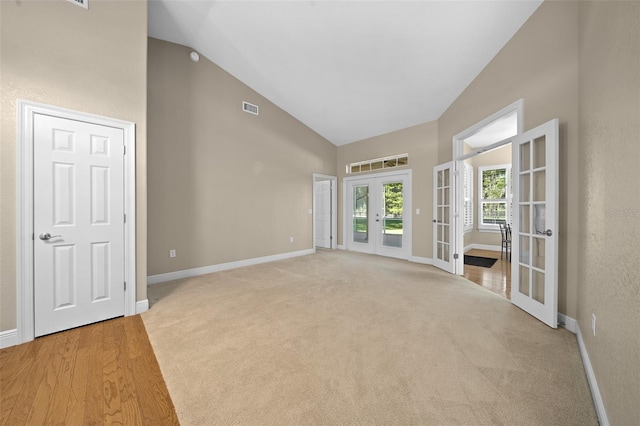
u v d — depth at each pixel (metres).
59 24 2.17
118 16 2.48
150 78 3.57
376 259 5.27
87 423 1.28
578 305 2.07
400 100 4.37
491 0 2.48
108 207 2.44
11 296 1.99
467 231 6.46
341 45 3.38
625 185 1.08
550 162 2.25
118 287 2.50
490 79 3.20
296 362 1.77
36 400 1.42
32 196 2.07
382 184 5.74
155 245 3.62
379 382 1.56
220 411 1.35
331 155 6.48
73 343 2.02
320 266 4.64
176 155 3.81
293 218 5.54
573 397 1.43
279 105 5.21
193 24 3.42
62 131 2.20
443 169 4.38
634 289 0.95
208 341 2.05
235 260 4.53
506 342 2.01
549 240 2.28
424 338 2.08
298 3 2.89
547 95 2.39
